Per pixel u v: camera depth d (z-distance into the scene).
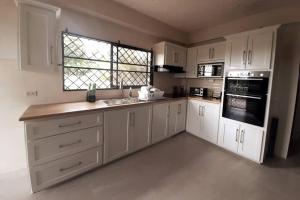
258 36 2.33
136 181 1.94
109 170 2.15
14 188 1.73
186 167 2.28
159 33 3.31
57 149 1.74
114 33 2.81
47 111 1.75
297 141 3.36
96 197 1.66
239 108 2.60
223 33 3.39
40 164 1.64
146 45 3.36
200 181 1.97
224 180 2.00
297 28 2.42
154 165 2.31
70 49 2.38
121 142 2.37
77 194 1.69
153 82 3.66
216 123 2.98
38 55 1.82
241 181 1.99
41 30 1.80
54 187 1.77
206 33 3.69
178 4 2.55
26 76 2.02
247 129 2.52
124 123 2.37
